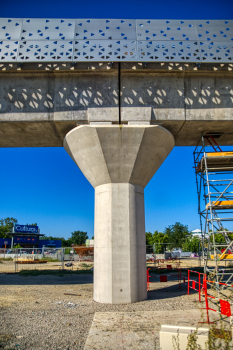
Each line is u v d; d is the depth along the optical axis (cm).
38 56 1060
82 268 2667
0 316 859
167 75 1146
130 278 1050
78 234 9606
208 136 1336
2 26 1084
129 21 1102
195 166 1514
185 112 1136
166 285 1546
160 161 1186
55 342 630
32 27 1086
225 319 778
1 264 3088
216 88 1153
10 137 1327
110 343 615
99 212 1125
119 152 1078
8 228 8050
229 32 1105
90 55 1066
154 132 1081
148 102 1131
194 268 2339
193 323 752
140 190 1157
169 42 1085
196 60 1073
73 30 1085
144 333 680
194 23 1110
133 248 1077
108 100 1124
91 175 1150
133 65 1103
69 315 869
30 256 3691
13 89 1134
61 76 1138
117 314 862
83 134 1080
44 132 1255
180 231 5597
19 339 650
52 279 1852
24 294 1266
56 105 1124
